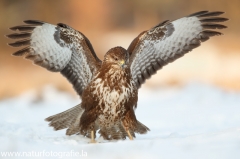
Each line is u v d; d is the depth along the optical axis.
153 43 15.20
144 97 26.27
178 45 15.39
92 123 14.08
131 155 9.79
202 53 39.09
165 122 18.72
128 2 50.00
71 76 15.25
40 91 26.55
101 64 14.41
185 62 36.84
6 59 37.34
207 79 30.58
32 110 22.44
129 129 14.07
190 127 17.05
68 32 14.80
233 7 43.72
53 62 15.20
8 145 10.70
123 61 13.55
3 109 22.67
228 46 40.88
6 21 45.00
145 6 49.78
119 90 13.73
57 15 47.47
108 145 10.84
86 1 48.84
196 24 15.25
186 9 48.28
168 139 11.32
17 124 16.23
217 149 9.91
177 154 9.74
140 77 15.46
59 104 24.47
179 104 23.50
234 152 9.62
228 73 32.59
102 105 13.91
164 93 26.97
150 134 15.68
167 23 14.91
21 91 28.86
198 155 9.59
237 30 42.94
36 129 15.66
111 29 49.47
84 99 14.15
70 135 14.72
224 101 23.58
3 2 45.50
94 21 48.62
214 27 15.27
